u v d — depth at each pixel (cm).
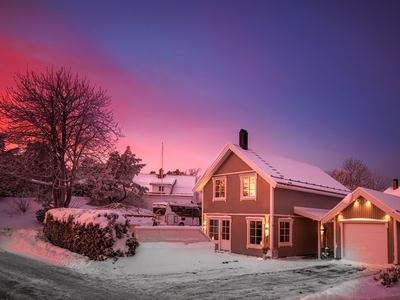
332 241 2294
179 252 1412
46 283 895
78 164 2273
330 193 2405
